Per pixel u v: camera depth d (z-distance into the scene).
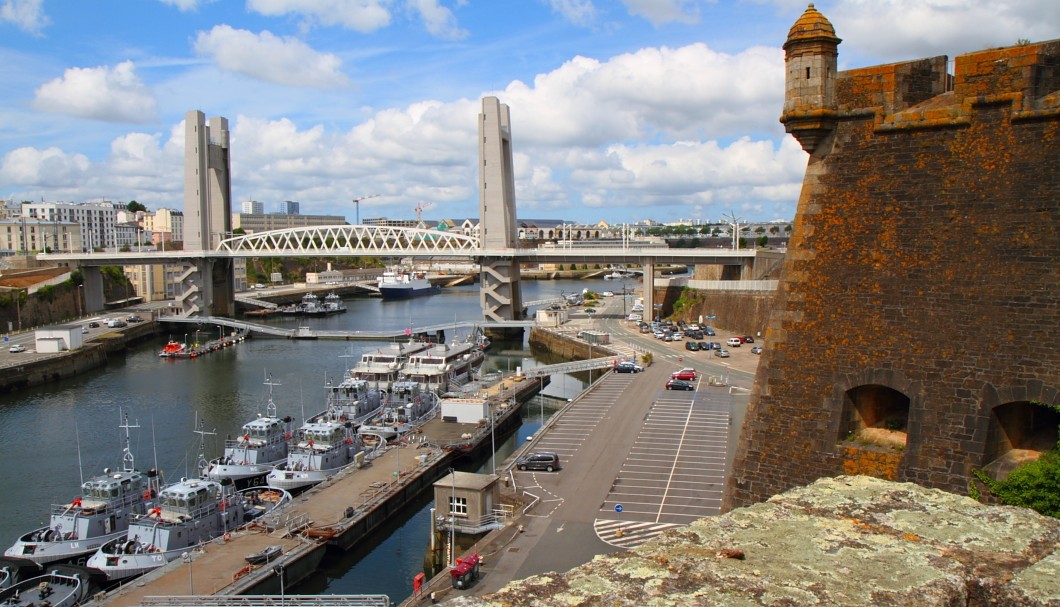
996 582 11.26
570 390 136.38
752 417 26.97
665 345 152.75
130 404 121.81
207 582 52.25
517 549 51.88
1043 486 20.97
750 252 181.38
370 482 74.62
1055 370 21.69
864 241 25.22
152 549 59.38
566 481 66.38
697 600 10.23
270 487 78.31
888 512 13.61
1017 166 22.67
